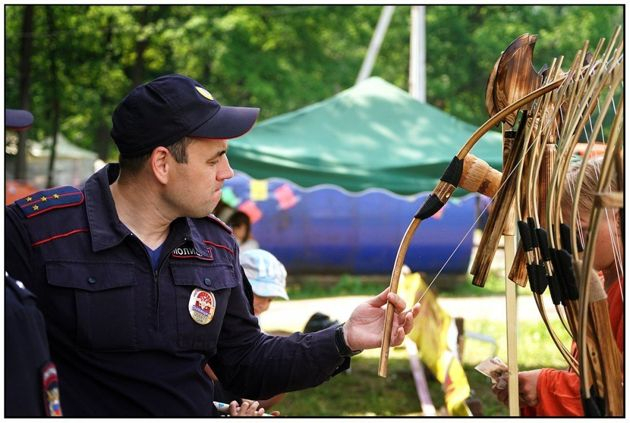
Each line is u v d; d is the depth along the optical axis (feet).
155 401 6.15
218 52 57.31
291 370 7.03
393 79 66.95
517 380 6.82
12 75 51.08
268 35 60.03
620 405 5.68
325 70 63.57
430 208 6.53
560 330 27.04
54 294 6.02
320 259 39.78
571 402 6.93
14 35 53.52
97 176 6.40
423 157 23.61
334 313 32.71
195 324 6.35
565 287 5.68
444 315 17.69
